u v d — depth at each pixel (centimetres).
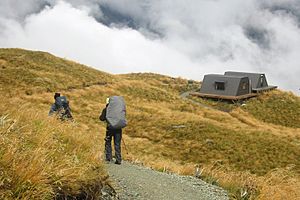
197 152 3528
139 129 4378
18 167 446
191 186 1003
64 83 6178
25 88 5344
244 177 1202
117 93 6662
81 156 657
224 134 4084
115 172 861
